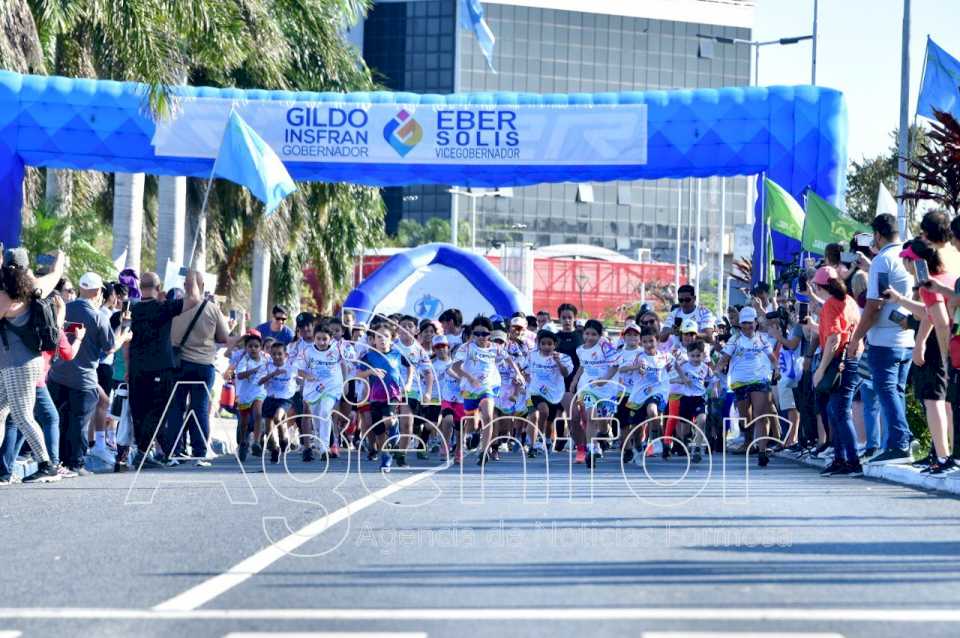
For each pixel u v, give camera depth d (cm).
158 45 4347
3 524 1794
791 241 4488
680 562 1406
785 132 4447
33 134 4431
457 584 1273
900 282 2442
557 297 17750
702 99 4469
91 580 1314
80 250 5375
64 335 2517
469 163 4494
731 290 5203
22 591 1254
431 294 6147
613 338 3919
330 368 3222
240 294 9544
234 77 5753
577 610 1131
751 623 1070
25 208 5347
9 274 2366
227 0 4619
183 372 2923
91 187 6278
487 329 3080
